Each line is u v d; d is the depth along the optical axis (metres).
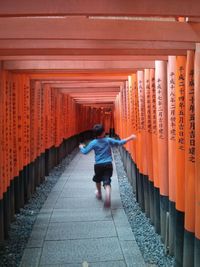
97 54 3.46
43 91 8.62
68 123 14.14
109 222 5.47
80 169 11.21
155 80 4.55
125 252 4.30
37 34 2.77
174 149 3.92
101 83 9.27
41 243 4.63
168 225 4.25
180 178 3.61
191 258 3.32
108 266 3.93
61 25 2.78
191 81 3.24
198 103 3.03
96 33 2.81
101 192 7.40
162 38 2.86
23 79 6.17
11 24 2.77
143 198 5.95
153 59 4.23
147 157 5.36
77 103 18.19
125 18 3.07
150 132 5.14
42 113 8.50
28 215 5.88
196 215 3.12
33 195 7.28
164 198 4.39
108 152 6.49
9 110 5.15
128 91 7.34
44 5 2.34
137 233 4.95
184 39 2.89
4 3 2.33
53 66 4.90
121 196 7.27
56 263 4.03
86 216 5.82
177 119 3.61
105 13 2.37
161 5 2.39
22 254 4.28
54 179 9.23
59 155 11.98
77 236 4.88
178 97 3.59
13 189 5.52
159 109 4.36
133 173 7.38
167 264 3.94
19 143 5.98
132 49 3.29
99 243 4.61
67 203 6.70
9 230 5.11
